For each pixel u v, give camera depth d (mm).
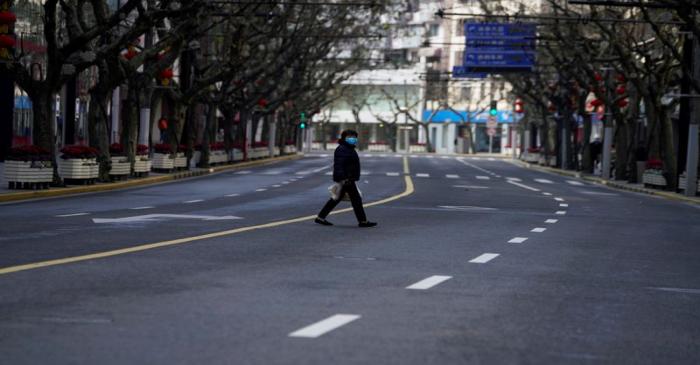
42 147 68312
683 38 99312
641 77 116562
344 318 19422
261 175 114125
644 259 35781
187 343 16547
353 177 45312
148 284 23828
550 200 78562
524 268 30672
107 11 76188
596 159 161125
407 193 80438
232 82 141000
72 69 69062
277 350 16062
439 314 20609
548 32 144000
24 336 17000
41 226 40625
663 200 89688
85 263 27766
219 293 22578
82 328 17812
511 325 19719
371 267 29078
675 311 23156
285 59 142250
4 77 105438
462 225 48406
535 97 174875
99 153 80688
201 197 68250
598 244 41188
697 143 92938
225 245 34312
